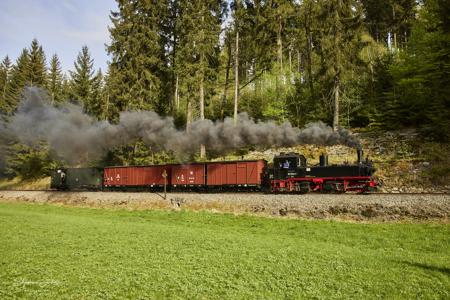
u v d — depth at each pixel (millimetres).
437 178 22359
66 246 11898
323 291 8461
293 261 10984
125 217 22547
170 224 19578
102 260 10258
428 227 16031
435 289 8789
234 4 39344
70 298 7188
